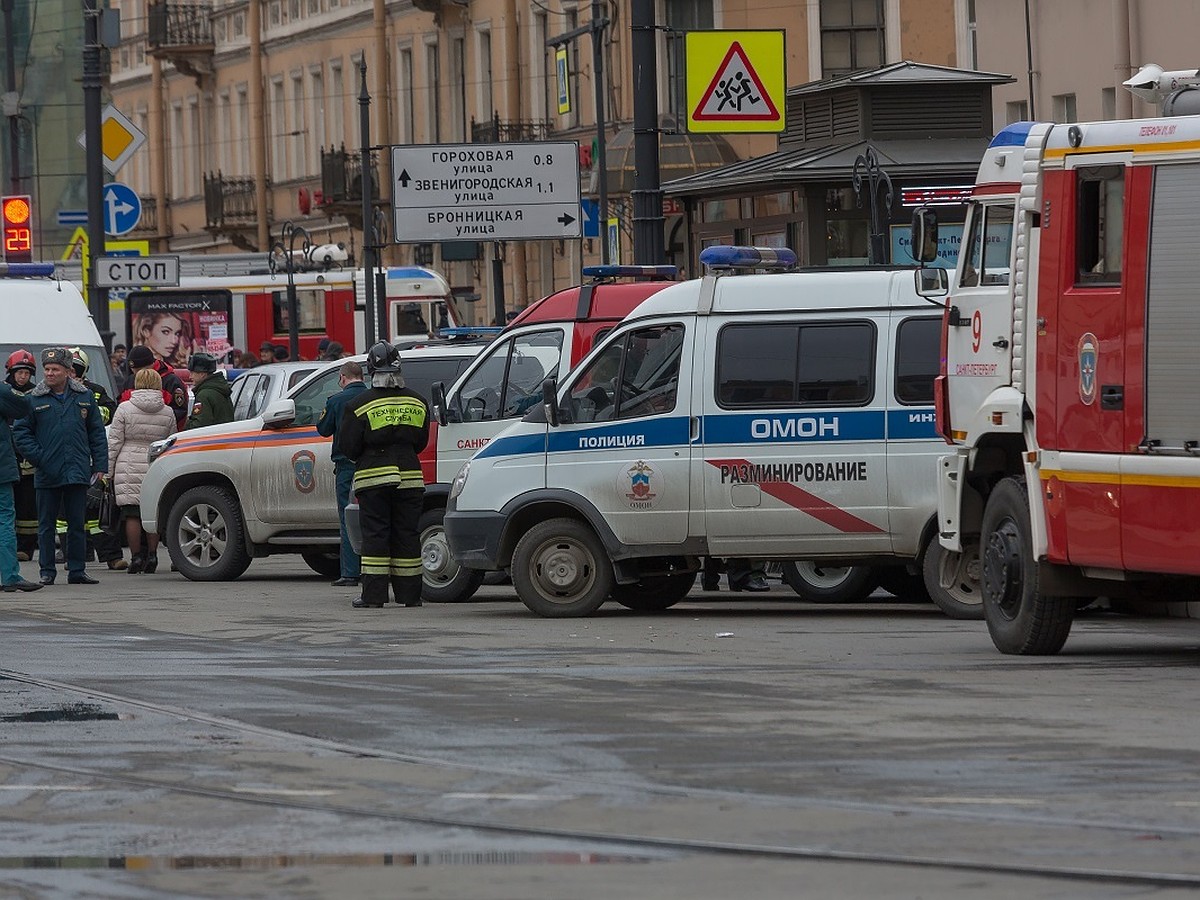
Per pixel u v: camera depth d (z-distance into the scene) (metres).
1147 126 31.36
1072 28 80.19
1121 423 31.36
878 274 41.72
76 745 25.00
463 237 70.94
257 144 161.88
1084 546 32.09
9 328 65.62
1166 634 37.81
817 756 23.44
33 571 59.91
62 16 136.75
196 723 26.62
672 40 108.81
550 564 42.72
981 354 35.00
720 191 77.00
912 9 105.00
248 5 162.00
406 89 142.75
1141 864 18.03
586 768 22.84
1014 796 20.98
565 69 95.56
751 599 47.88
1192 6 72.50
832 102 74.75
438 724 26.23
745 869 18.03
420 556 45.91
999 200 34.69
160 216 179.25
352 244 150.62
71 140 136.88
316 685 30.41
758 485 41.62
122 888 17.55
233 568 54.50
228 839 19.45
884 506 41.31
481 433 47.09
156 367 69.56
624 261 106.31
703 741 24.58
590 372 42.66
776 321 41.75
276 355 91.88
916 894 17.08
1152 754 23.34
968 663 32.69
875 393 41.34
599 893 17.23
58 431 53.53
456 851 18.83
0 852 19.00
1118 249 31.66
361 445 45.22
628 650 35.28
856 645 35.94
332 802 21.14
